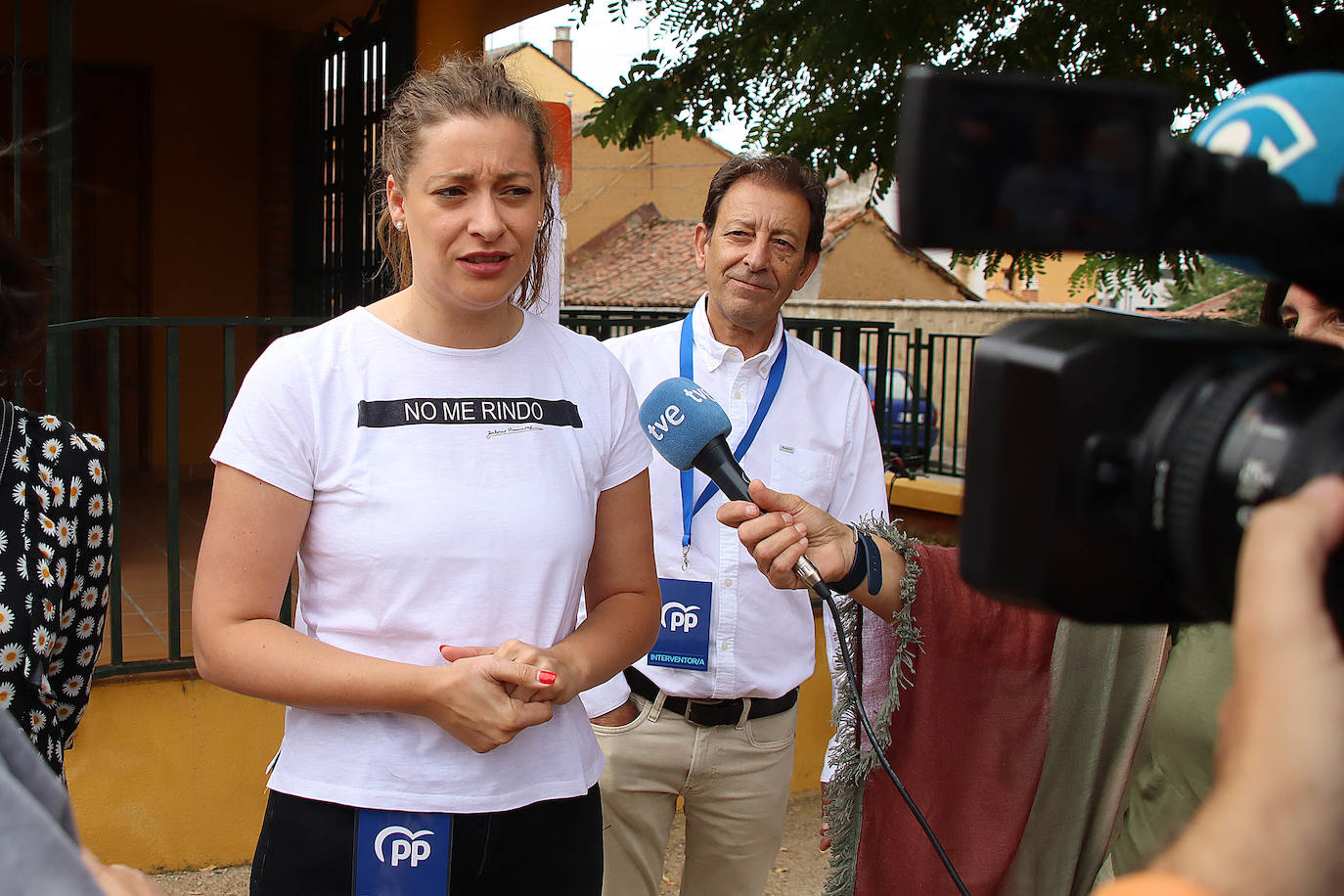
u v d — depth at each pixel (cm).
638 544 196
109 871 91
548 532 175
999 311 1186
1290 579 57
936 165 62
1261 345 69
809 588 176
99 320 329
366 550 168
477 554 170
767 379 262
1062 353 70
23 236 417
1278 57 523
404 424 171
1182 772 154
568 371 189
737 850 260
